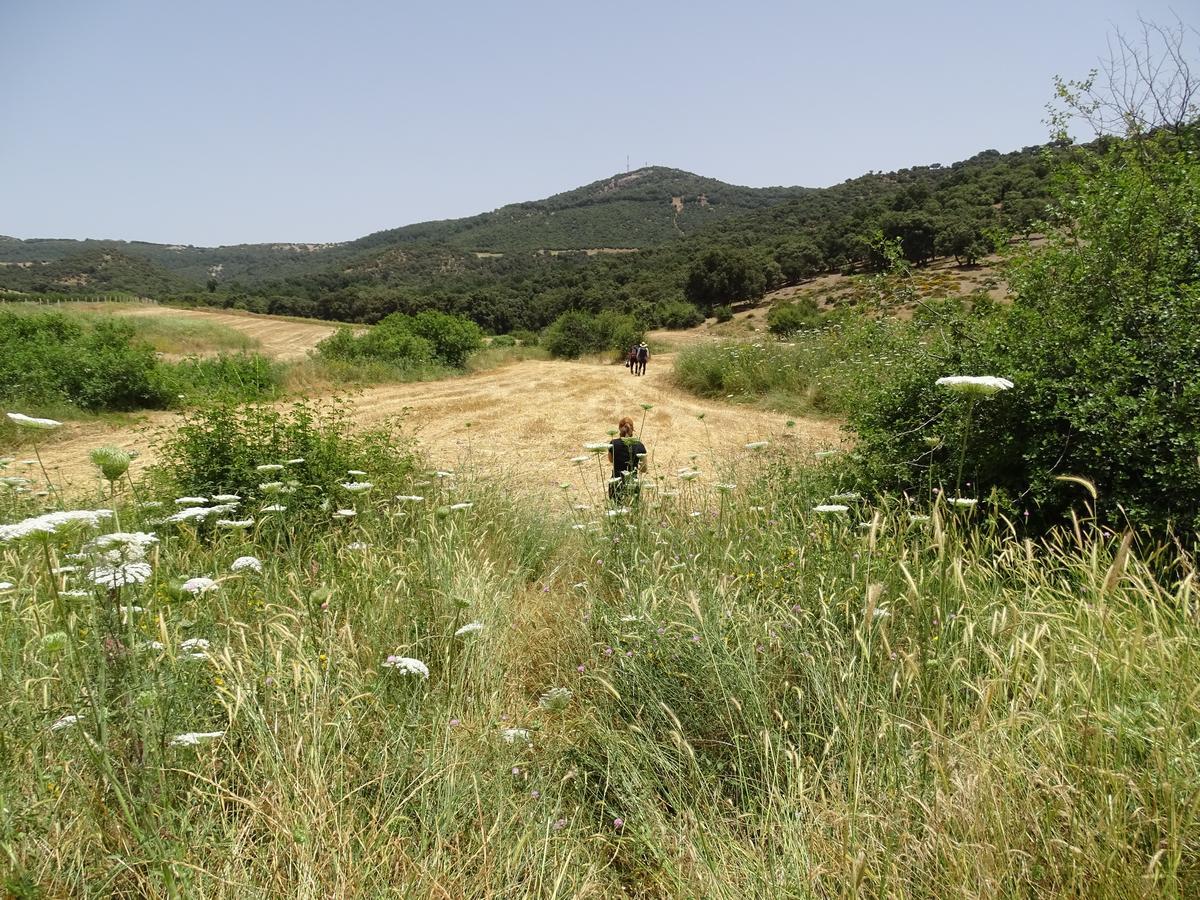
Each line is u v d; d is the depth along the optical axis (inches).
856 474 234.1
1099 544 152.8
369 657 133.9
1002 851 77.9
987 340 220.7
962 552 147.2
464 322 1214.3
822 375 616.1
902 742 100.6
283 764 94.3
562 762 119.5
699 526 194.9
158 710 87.5
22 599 134.0
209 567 171.6
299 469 249.0
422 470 295.4
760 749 109.3
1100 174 247.1
